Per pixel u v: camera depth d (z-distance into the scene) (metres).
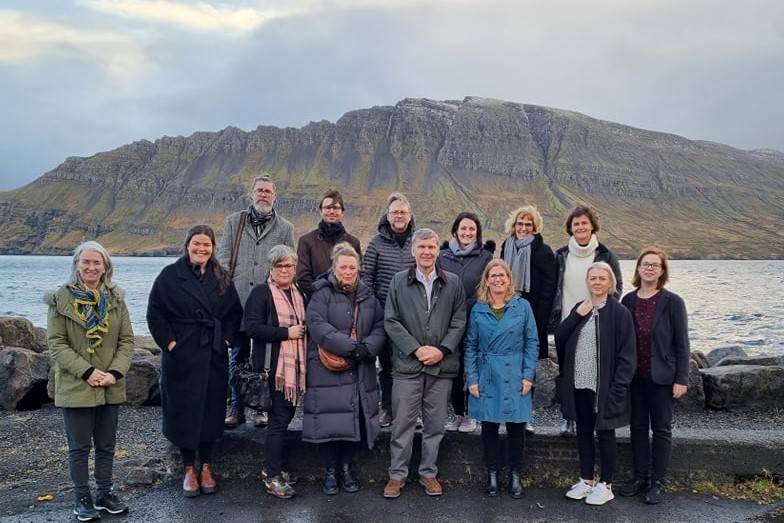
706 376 9.30
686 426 8.36
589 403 6.11
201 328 6.11
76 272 5.77
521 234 7.04
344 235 7.27
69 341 5.66
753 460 6.50
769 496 6.26
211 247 6.28
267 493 6.27
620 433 7.02
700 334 28.14
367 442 6.13
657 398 6.10
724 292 56.19
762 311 38.53
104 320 5.72
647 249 6.34
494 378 6.11
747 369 9.36
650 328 6.14
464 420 7.13
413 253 6.31
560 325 6.31
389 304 6.29
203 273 6.26
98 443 5.81
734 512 5.84
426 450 6.25
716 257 199.12
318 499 6.11
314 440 6.00
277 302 6.20
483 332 6.20
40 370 10.48
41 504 6.06
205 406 6.12
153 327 6.02
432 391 6.21
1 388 10.21
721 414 9.02
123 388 5.88
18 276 87.06
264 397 5.97
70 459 5.64
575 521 5.61
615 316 6.03
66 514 5.79
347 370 6.12
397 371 6.18
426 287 6.24
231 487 6.46
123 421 9.45
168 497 6.18
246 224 7.30
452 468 6.67
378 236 7.18
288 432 6.82
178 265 6.24
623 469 6.57
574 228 6.93
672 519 5.66
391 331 6.15
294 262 6.34
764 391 9.13
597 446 6.66
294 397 6.06
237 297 6.49
